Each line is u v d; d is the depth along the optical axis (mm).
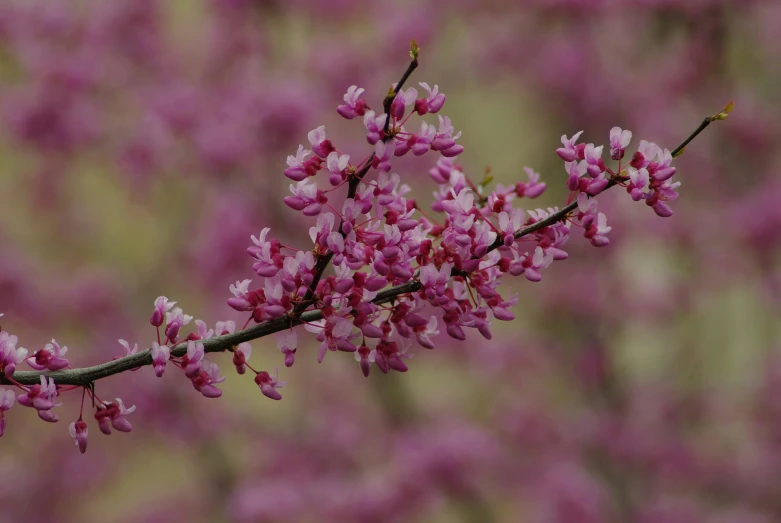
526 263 2338
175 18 10891
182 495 11547
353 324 2299
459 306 2381
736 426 10711
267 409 11836
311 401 10781
